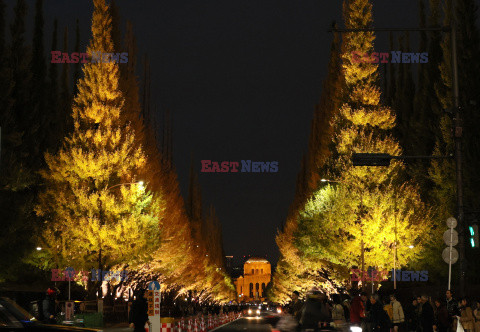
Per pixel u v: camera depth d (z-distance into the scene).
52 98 69.50
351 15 60.00
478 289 39.16
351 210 54.25
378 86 59.78
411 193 54.50
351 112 58.16
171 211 79.69
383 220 52.56
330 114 72.19
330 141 65.62
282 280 118.69
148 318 24.83
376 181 55.00
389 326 24.77
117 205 58.62
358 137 56.97
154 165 78.44
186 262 88.56
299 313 28.39
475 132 42.62
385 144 55.41
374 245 53.47
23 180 49.38
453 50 25.30
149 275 72.19
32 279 59.97
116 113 60.97
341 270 59.31
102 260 59.56
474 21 43.47
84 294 65.44
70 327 11.17
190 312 107.25
